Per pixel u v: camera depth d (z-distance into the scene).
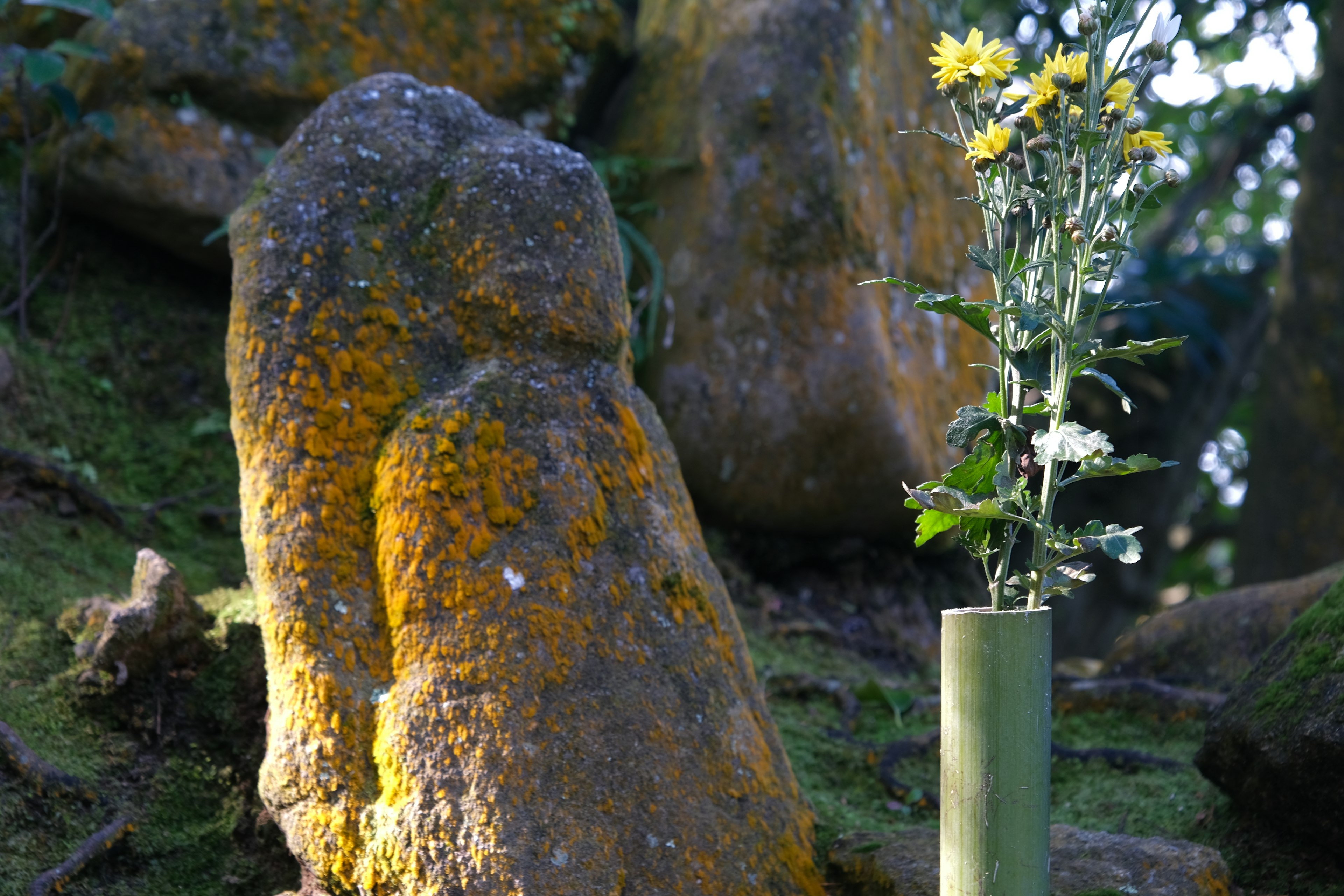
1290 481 4.20
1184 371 5.24
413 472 1.56
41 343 2.67
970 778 1.29
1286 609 2.36
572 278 1.69
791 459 2.79
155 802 1.73
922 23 3.20
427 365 1.68
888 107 2.97
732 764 1.58
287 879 1.65
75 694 1.82
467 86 2.96
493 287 1.68
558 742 1.44
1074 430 1.21
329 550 1.55
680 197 2.92
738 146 2.83
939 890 1.48
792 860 1.58
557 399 1.66
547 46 3.05
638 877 1.42
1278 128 5.49
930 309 1.33
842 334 2.74
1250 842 1.72
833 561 2.99
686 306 2.85
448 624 1.49
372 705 1.48
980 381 3.26
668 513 1.71
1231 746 1.70
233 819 1.73
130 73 2.70
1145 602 5.49
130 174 2.68
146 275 2.94
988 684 1.28
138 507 2.46
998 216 1.35
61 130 2.81
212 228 2.77
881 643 2.90
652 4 3.38
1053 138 1.31
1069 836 1.65
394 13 2.88
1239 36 5.41
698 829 1.49
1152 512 5.30
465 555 1.52
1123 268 4.66
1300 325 4.21
